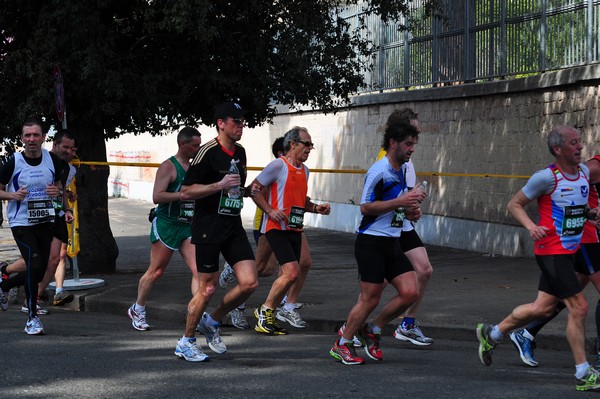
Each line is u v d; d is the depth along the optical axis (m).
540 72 28.45
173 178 17.06
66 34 22.67
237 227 14.02
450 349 15.76
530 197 12.66
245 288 13.98
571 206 12.52
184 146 17.03
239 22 25.25
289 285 17.06
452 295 21.14
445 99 33.75
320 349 15.52
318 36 26.38
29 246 16.72
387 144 13.68
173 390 11.98
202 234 13.75
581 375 12.02
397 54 37.28
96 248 26.45
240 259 13.99
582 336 12.25
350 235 40.50
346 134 41.69
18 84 24.48
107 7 24.08
